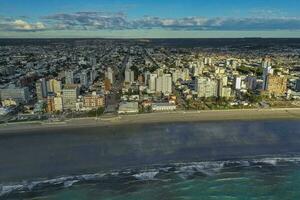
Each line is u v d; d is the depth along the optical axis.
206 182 128.50
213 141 173.00
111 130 192.25
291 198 119.06
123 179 130.12
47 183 127.06
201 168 139.88
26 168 139.50
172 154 154.25
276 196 120.19
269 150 160.75
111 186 125.19
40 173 135.00
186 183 127.62
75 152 156.88
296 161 147.88
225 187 125.31
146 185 126.12
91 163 144.12
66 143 169.50
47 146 165.00
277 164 144.62
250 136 182.75
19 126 199.50
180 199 117.81
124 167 140.25
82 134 184.75
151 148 162.00
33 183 127.06
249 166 142.12
